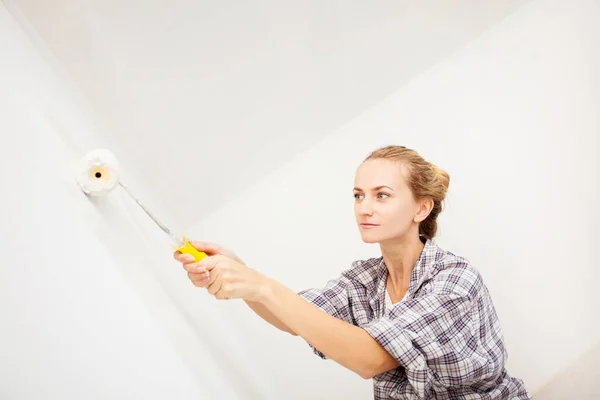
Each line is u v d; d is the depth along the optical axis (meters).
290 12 1.42
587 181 1.72
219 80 1.42
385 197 1.10
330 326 0.92
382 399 1.19
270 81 1.49
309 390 1.65
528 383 1.76
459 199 1.73
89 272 0.71
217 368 1.08
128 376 0.71
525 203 1.74
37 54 0.96
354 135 1.67
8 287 0.56
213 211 1.60
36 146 0.71
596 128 1.72
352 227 1.70
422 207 1.16
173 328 0.93
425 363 0.99
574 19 1.68
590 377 1.74
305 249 1.68
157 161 1.42
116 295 0.76
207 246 1.00
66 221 0.71
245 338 1.56
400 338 0.97
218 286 0.85
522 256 1.74
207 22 1.33
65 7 1.10
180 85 1.37
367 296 1.25
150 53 1.29
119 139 1.30
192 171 1.50
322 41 1.50
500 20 1.65
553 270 1.74
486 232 1.74
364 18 1.50
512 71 1.70
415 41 1.60
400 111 1.68
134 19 1.23
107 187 0.80
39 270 0.61
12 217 0.60
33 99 0.78
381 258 1.28
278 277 1.68
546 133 1.72
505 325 1.76
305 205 1.67
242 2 1.35
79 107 1.09
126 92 1.29
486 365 1.07
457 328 1.05
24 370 0.55
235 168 1.57
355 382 1.68
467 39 1.65
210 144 1.49
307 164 1.66
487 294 1.15
